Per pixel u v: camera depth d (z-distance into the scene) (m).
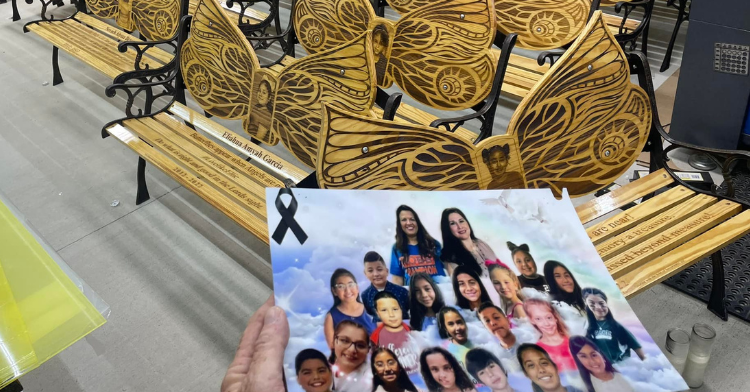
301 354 0.90
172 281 2.91
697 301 2.61
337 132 1.75
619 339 1.01
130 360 2.52
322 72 2.57
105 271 3.00
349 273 1.04
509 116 3.98
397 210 1.20
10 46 5.95
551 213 1.30
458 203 1.25
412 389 0.88
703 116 3.38
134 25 4.56
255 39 3.67
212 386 2.38
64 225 3.36
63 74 5.23
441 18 2.92
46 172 3.87
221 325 2.65
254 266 2.97
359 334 0.94
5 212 2.10
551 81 2.02
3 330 1.57
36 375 2.48
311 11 3.50
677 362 2.17
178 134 3.11
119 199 3.54
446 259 1.12
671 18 5.24
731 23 3.04
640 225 2.07
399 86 3.18
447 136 1.87
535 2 3.35
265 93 2.78
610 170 2.22
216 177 2.69
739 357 2.35
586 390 0.92
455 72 2.91
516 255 1.18
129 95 3.30
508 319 1.02
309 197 1.16
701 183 2.31
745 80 3.11
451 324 0.99
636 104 2.21
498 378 0.91
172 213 3.38
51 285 1.73
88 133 4.29
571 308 1.07
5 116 4.61
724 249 2.85
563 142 2.09
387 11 5.78
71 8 6.93
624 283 1.81
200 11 3.04
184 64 3.23
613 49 2.12
